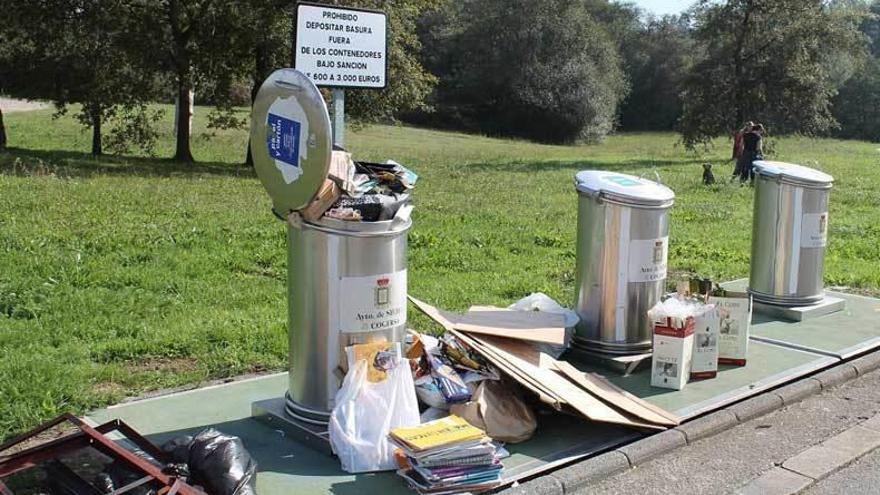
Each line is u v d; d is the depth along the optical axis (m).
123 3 25.30
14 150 25.23
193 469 4.02
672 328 5.77
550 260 10.77
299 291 4.71
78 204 13.66
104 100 26.14
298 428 4.76
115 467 3.80
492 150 41.91
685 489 4.53
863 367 6.50
